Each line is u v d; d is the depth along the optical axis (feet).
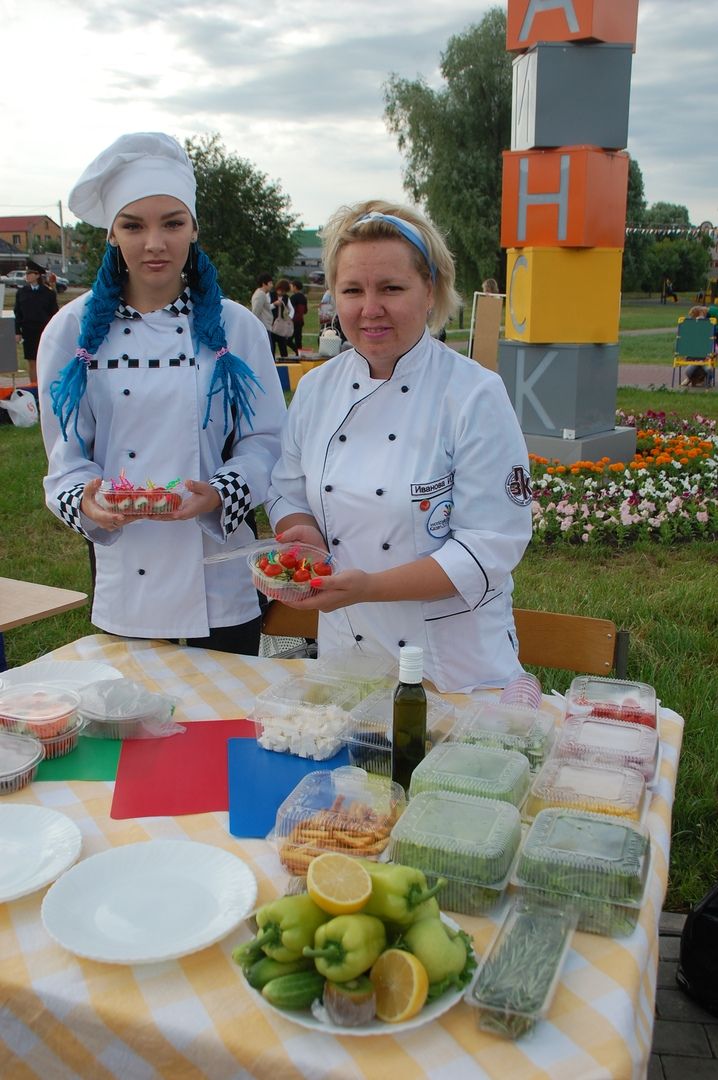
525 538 7.26
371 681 7.09
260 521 25.32
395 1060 3.90
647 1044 4.27
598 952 4.55
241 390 8.71
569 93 26.21
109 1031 4.18
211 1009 4.18
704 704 13.75
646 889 4.93
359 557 7.57
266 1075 3.94
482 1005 4.01
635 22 26.30
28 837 5.47
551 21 25.91
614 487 25.03
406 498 7.23
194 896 4.92
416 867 4.88
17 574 20.83
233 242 119.75
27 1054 4.42
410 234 6.85
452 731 6.37
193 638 9.09
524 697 6.95
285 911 4.16
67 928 4.61
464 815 5.12
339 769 5.82
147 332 8.59
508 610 7.93
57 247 296.51
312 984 4.08
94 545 9.14
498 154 112.78
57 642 17.15
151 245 8.07
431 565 6.89
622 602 17.85
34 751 6.32
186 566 8.71
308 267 183.21
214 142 118.52
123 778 6.29
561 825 5.06
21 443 35.86
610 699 6.89
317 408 7.95
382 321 7.02
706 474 26.71
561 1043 3.99
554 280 27.73
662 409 43.88
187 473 8.67
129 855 5.18
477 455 7.17
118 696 6.98
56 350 8.71
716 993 8.52
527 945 4.36
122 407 8.54
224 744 6.81
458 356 7.57
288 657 9.84
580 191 26.43
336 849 5.14
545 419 29.07
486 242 110.83
